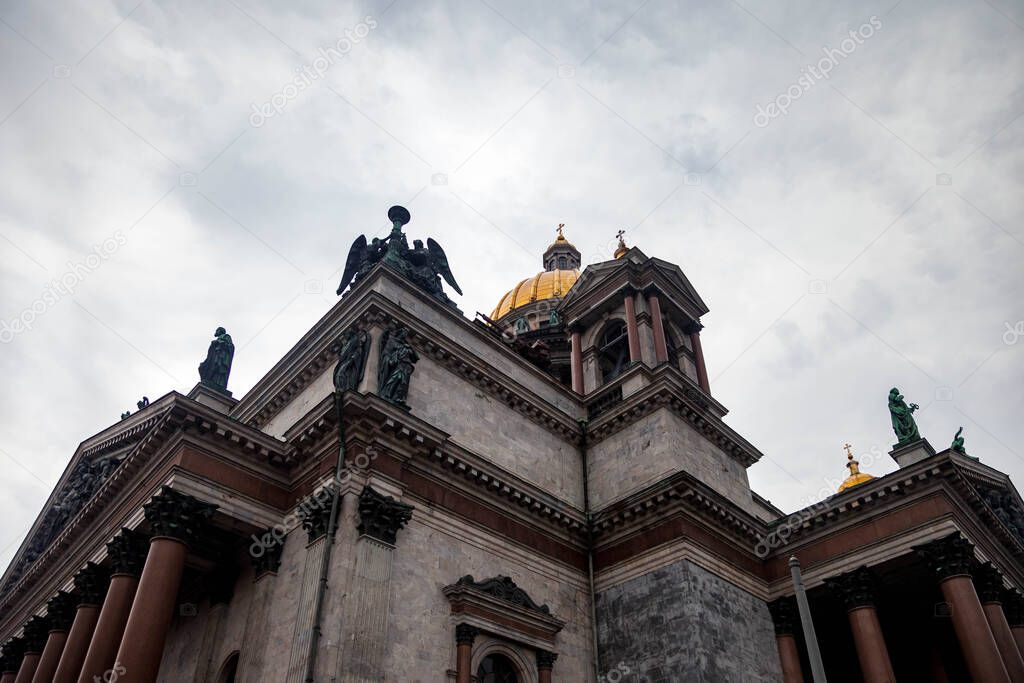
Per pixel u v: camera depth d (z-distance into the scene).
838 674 40.03
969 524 34.62
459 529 30.64
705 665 29.75
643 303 45.41
